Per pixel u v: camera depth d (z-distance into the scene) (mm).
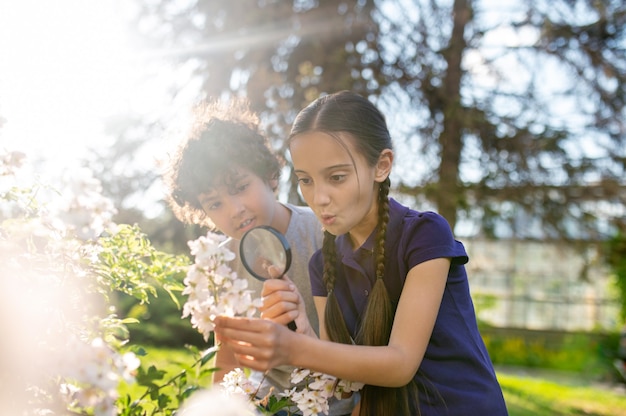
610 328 11164
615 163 7750
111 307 1459
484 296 11672
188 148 1758
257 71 7918
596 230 8211
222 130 1783
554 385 7566
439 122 7695
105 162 8125
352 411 1769
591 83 7715
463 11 7762
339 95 1455
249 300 1161
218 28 8078
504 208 7875
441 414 1453
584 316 12906
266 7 7969
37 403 1108
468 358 1490
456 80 7828
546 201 7832
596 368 9609
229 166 1736
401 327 1379
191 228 8078
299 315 1381
